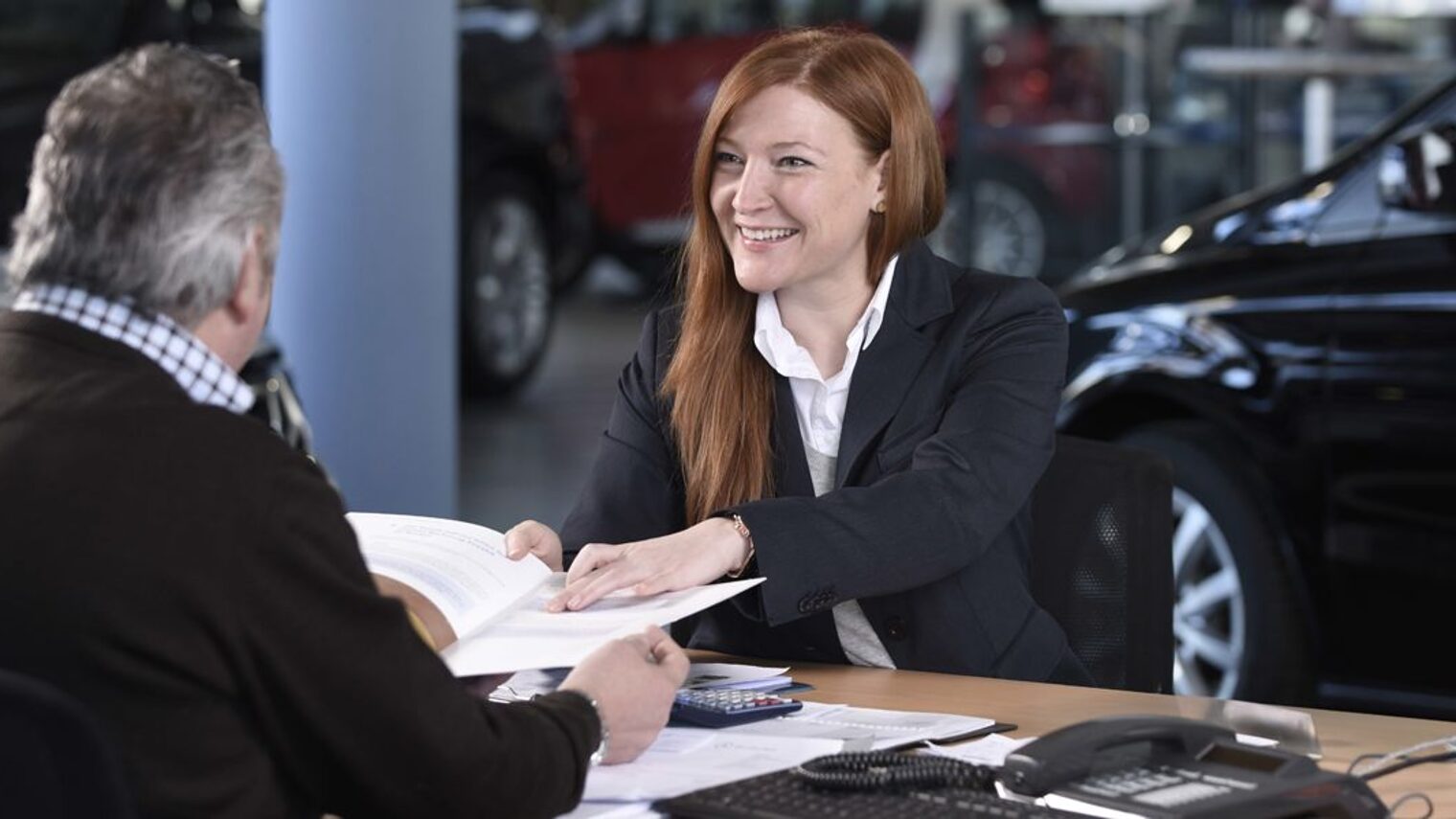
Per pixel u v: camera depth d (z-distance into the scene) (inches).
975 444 131.5
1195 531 240.7
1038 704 116.0
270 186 85.9
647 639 103.5
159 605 79.4
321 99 251.3
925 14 598.9
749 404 136.3
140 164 82.4
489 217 458.0
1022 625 134.4
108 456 80.6
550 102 472.7
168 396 82.6
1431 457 221.0
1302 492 231.6
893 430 135.0
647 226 621.3
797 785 94.0
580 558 120.0
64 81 376.8
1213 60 451.8
